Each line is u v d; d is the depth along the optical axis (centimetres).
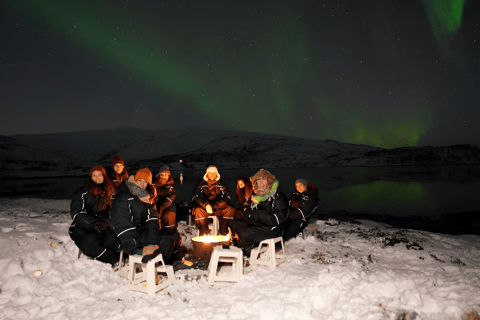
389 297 307
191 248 499
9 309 294
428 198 1655
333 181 2844
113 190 416
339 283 329
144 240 340
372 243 516
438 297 303
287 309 285
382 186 2331
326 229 628
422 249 473
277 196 445
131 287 338
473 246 509
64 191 2172
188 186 2398
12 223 590
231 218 538
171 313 289
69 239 479
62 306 304
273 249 397
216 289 342
